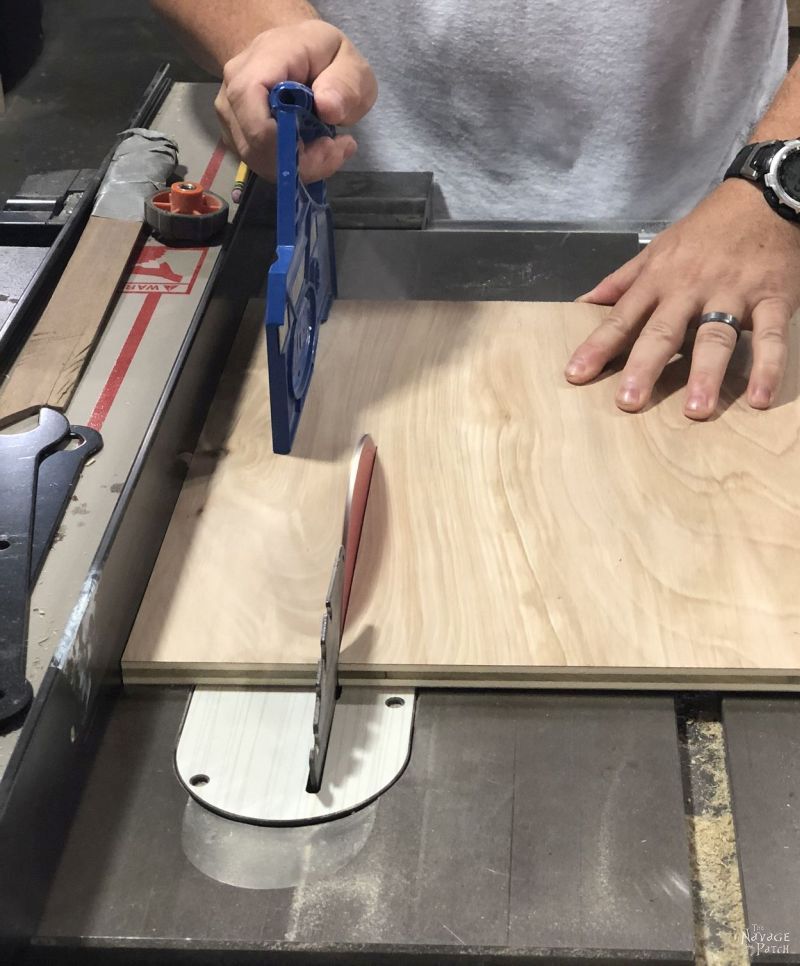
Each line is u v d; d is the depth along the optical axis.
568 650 0.71
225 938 0.57
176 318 0.95
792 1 1.85
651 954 0.56
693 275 1.01
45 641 0.66
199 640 0.73
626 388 0.94
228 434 0.92
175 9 1.18
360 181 1.29
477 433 0.91
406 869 0.60
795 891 0.59
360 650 0.71
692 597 0.75
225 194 1.11
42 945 0.57
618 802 0.64
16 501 0.75
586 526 0.81
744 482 0.85
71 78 1.85
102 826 0.63
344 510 0.80
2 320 1.02
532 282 1.14
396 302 1.08
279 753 0.67
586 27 1.35
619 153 1.46
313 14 1.14
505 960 0.56
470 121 1.46
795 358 1.00
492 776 0.66
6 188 1.60
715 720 0.72
